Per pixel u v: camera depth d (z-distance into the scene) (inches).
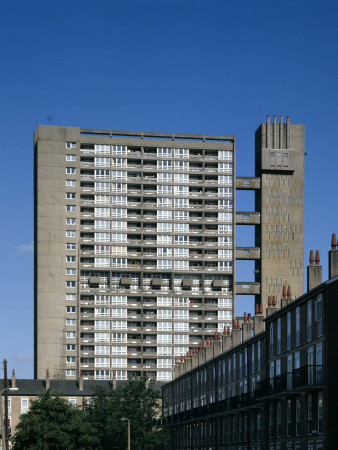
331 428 2544.3
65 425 4153.5
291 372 2822.3
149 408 4562.0
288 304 3009.4
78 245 7819.9
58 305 7711.6
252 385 3656.5
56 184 7834.6
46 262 7741.1
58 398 4256.9
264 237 7854.3
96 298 7839.6
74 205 7854.3
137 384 4680.1
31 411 4222.4
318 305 2701.8
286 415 2997.0
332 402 2561.5
